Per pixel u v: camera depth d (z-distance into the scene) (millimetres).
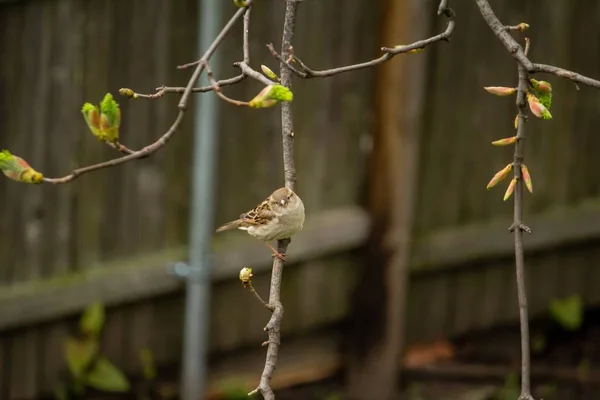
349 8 10539
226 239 10398
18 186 9344
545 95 4977
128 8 9438
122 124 9594
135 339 10312
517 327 12562
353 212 11039
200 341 10289
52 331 9875
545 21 11680
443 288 11922
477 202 11758
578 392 12133
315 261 11008
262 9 10016
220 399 10836
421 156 11320
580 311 12711
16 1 8867
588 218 12344
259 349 11086
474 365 11852
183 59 9797
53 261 9641
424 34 10727
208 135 9836
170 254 10188
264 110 10367
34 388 9891
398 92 10781
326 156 10812
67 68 9266
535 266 12445
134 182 9867
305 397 11359
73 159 9477
